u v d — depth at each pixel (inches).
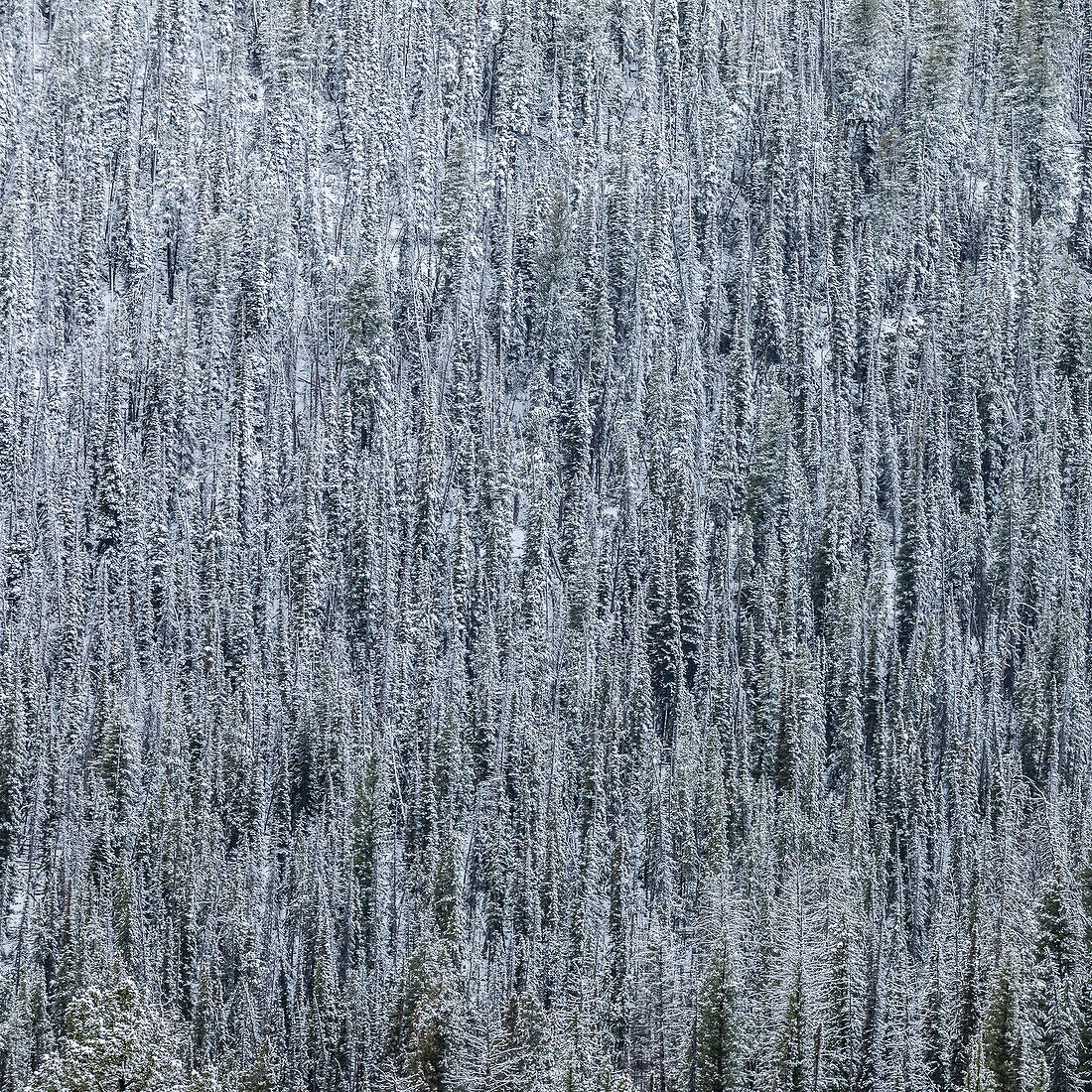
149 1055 2768.2
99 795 6491.1
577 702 7052.2
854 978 4121.6
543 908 5979.3
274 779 6673.2
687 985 4441.4
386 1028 4940.9
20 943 5871.1
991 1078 3690.9
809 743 6825.8
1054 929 4431.6
